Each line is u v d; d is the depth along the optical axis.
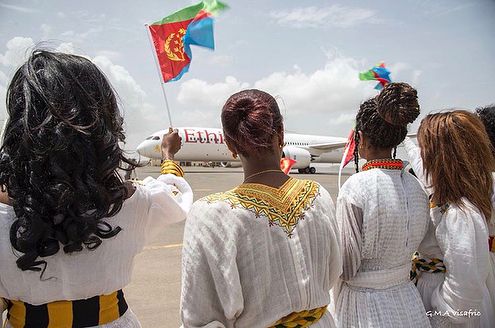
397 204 1.88
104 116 1.35
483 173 2.03
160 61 2.85
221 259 1.36
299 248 1.44
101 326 1.39
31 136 1.20
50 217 1.23
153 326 4.00
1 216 1.26
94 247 1.30
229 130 1.51
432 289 2.12
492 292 2.28
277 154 1.56
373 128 1.98
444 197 2.02
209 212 1.40
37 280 1.29
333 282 1.67
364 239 1.88
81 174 1.25
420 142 2.14
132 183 1.50
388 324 1.85
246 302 1.41
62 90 1.26
